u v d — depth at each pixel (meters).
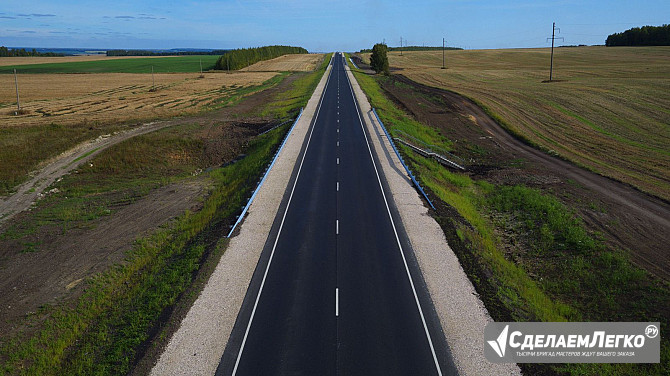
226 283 18.20
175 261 20.77
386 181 30.39
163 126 49.56
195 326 15.52
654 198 29.39
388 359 13.79
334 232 22.75
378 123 48.09
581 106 59.06
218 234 22.75
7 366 14.62
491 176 35.78
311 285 17.97
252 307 16.55
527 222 26.14
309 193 28.27
